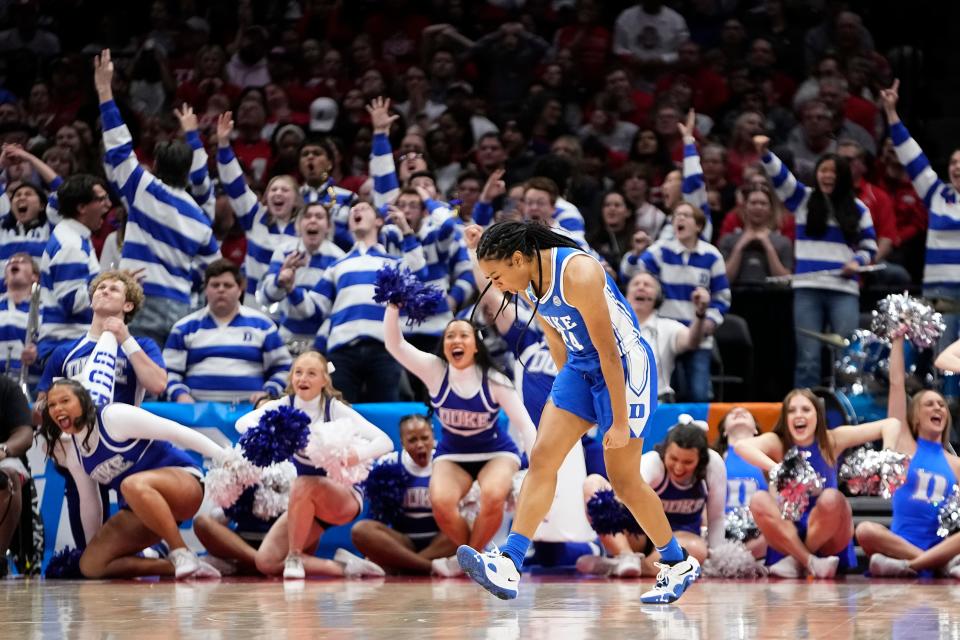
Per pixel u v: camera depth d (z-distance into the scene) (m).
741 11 19.08
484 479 10.09
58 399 9.79
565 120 17.75
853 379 11.88
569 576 10.13
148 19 20.94
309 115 18.39
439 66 18.20
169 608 6.87
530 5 19.42
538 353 11.21
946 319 12.21
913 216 15.28
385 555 10.42
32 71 20.28
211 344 11.79
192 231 12.55
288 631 5.55
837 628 5.56
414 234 12.58
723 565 10.05
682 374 12.20
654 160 16.30
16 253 13.49
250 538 10.74
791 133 16.78
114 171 12.42
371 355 11.88
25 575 10.75
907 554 10.13
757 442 10.59
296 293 12.22
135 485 9.95
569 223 12.34
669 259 12.85
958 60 19.08
